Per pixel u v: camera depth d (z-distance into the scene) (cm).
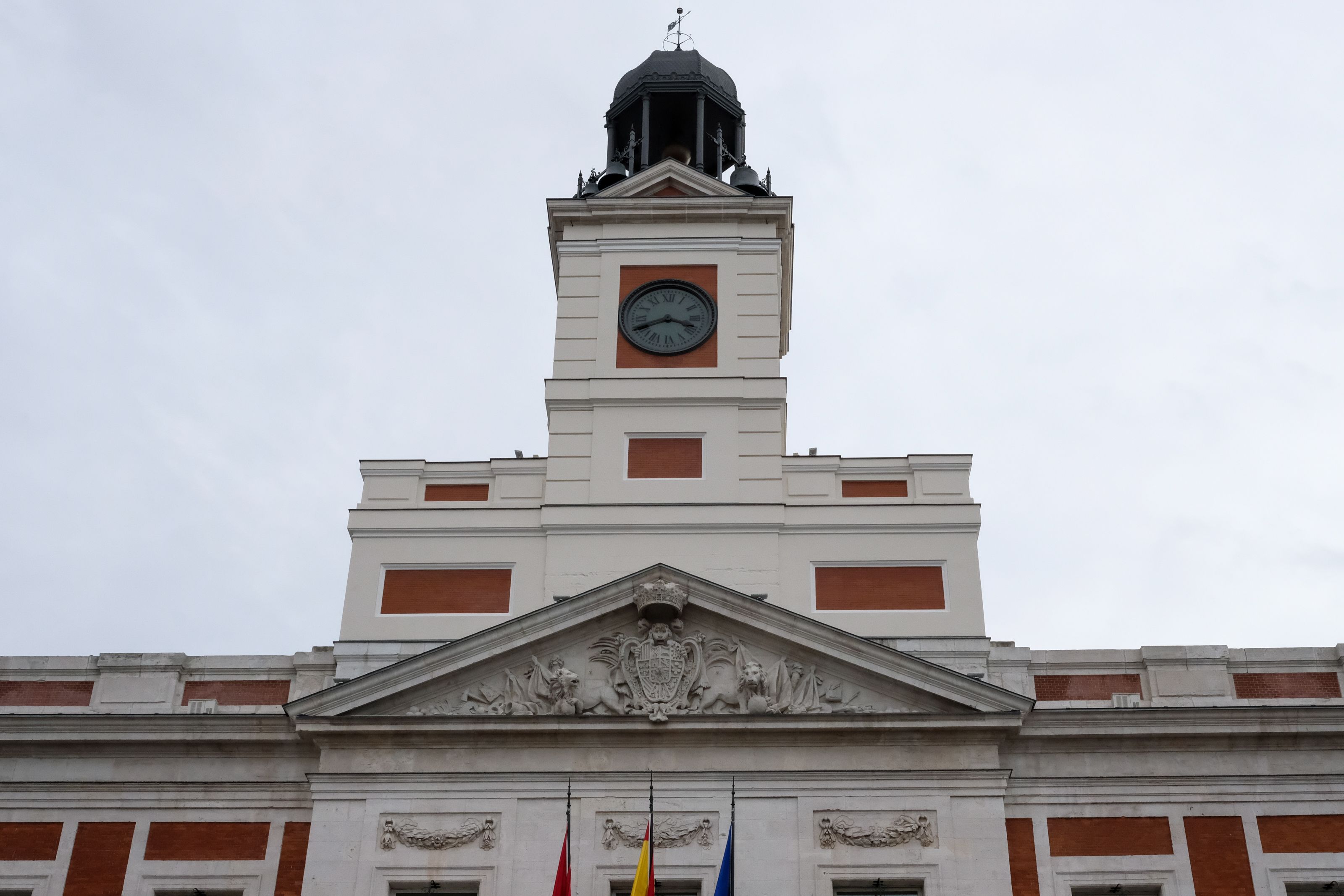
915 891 2622
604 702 2748
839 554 3039
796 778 2702
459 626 2972
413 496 3138
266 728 2803
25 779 2795
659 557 3041
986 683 2725
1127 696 2819
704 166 3828
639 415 3241
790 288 3778
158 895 2706
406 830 2675
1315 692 2862
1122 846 2703
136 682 2903
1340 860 2684
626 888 2630
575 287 3450
